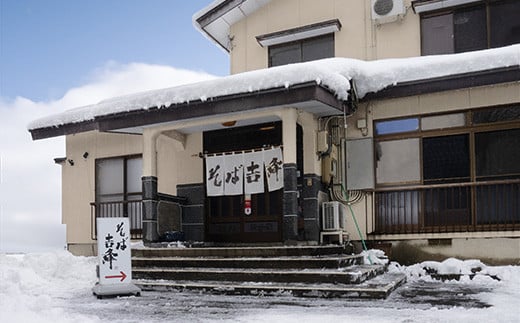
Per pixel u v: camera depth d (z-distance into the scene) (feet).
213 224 35.58
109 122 33.35
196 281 25.20
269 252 26.58
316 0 37.88
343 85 27.68
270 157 31.35
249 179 31.94
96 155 41.22
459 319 16.28
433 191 29.68
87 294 24.76
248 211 33.83
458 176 29.37
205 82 29.94
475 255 27.94
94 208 40.68
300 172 32.65
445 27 33.86
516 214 27.50
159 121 31.60
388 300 20.45
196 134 36.88
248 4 39.29
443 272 27.37
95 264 32.58
